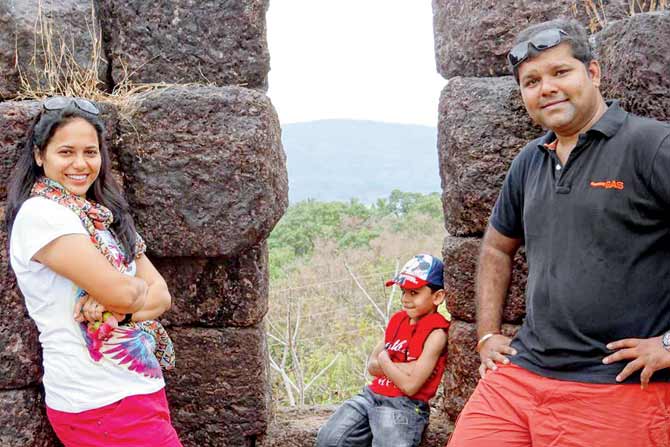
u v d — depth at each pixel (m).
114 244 2.79
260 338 3.68
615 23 3.00
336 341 7.45
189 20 3.57
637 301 2.49
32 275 2.64
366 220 14.38
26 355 3.02
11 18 3.35
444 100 3.54
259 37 3.58
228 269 3.62
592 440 2.50
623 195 2.47
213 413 3.67
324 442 3.55
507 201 2.94
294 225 13.80
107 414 2.64
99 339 2.63
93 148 2.74
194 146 3.41
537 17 3.42
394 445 3.41
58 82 3.42
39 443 3.09
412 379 3.46
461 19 3.60
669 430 2.48
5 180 2.98
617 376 2.48
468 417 2.79
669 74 2.83
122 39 3.61
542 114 2.64
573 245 2.54
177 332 3.65
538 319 2.63
